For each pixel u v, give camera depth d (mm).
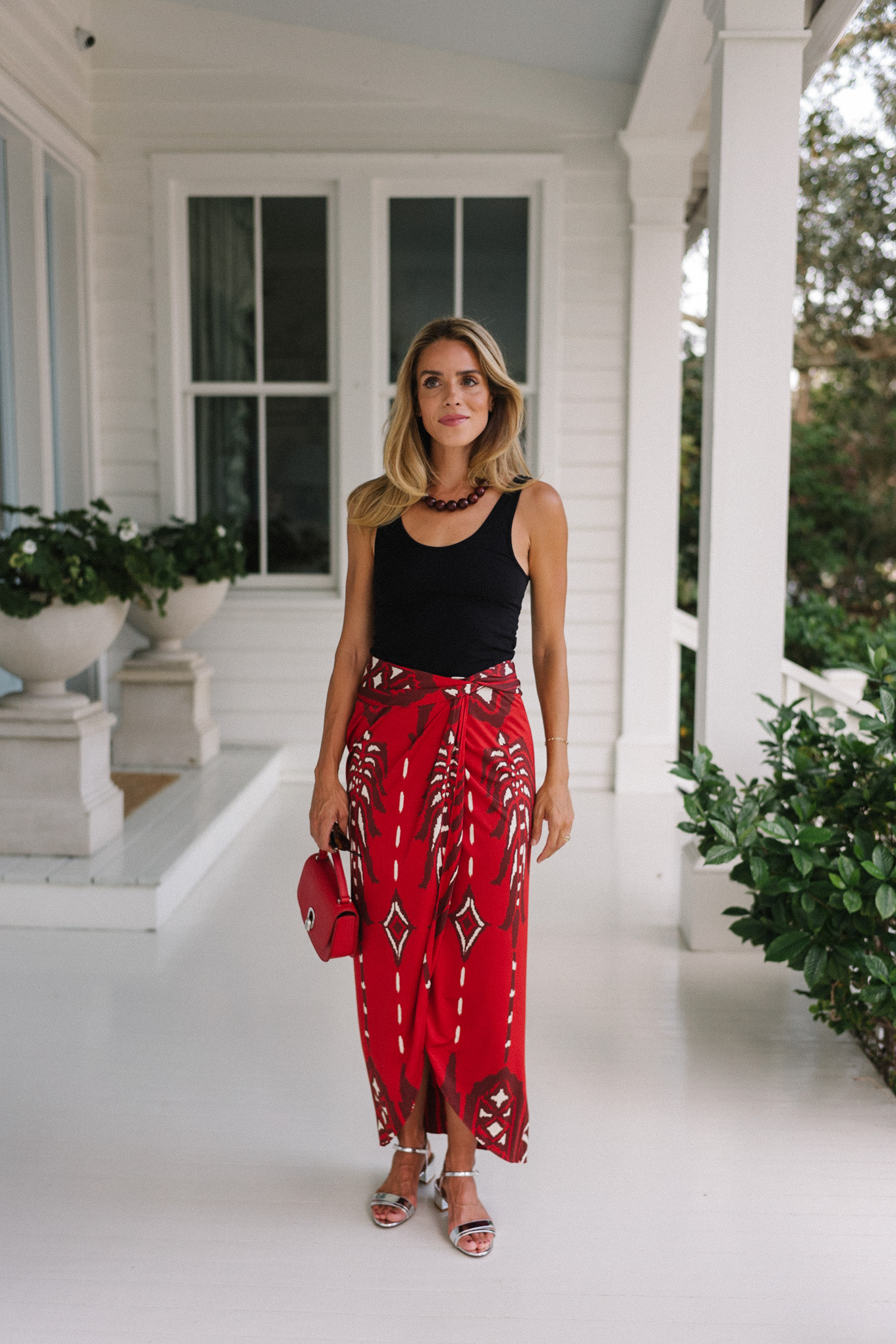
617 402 5676
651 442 5633
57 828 3723
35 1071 2602
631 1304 1812
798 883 2580
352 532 2020
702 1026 2914
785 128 3305
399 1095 1921
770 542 3420
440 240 5660
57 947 3396
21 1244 1959
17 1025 2848
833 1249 1971
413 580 1906
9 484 4984
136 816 4309
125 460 5781
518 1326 1756
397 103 5551
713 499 3416
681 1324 1770
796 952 2572
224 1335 1729
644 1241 1987
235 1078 2588
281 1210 2070
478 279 5672
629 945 3518
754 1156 2281
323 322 5738
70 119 5285
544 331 5617
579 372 5664
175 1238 1980
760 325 3369
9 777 3723
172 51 5504
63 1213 2053
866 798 2730
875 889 2492
